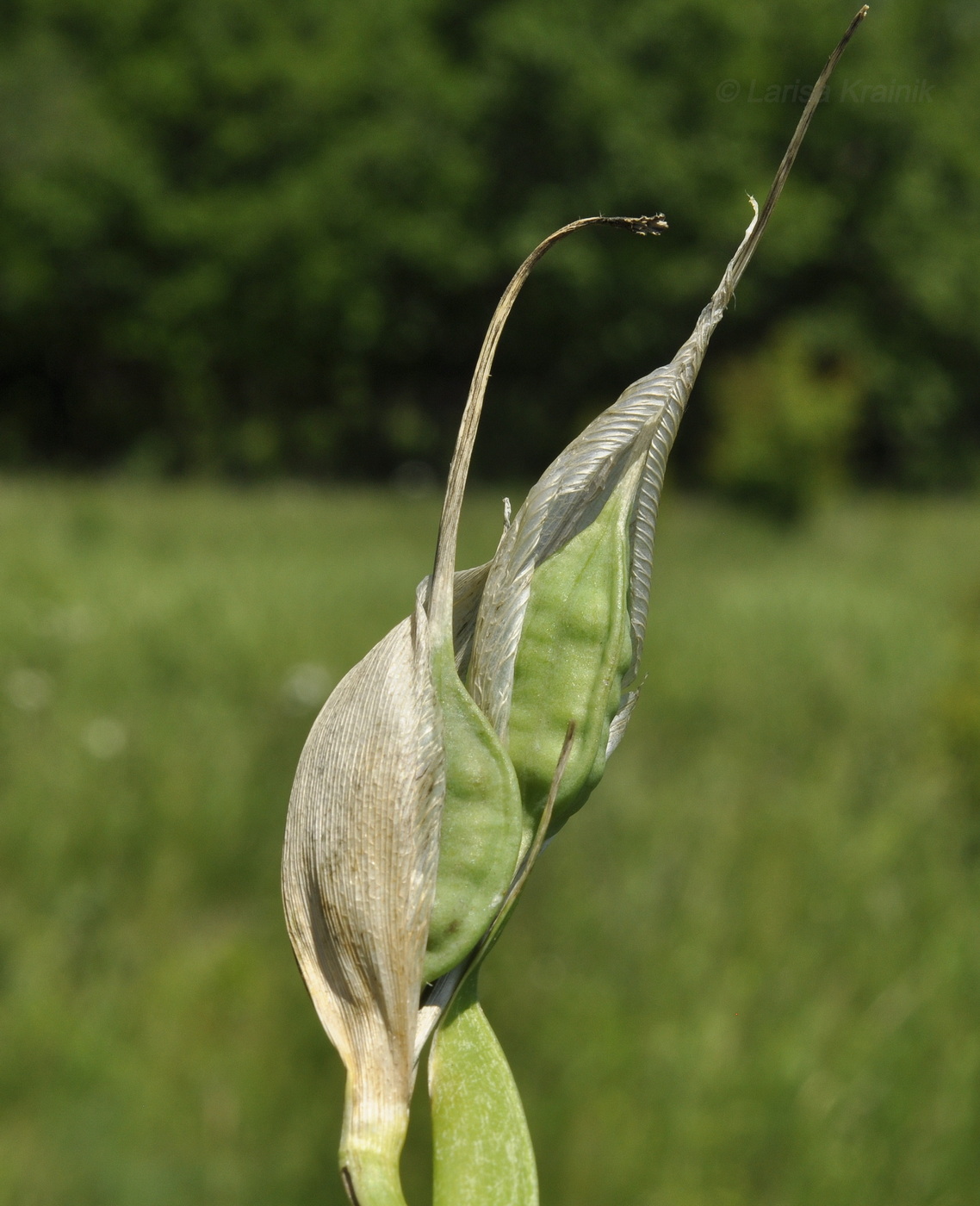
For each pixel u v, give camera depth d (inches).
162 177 780.0
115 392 869.8
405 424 864.9
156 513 555.8
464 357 875.4
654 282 796.0
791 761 225.5
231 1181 116.1
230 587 352.5
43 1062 127.7
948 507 821.9
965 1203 114.1
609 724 28.9
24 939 150.0
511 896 27.8
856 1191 113.7
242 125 776.3
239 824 184.7
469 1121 26.4
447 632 27.9
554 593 28.7
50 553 393.1
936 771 211.5
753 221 29.5
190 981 147.1
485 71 784.3
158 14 792.3
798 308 889.5
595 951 147.9
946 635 322.7
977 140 854.5
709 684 274.1
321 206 780.6
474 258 788.6
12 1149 116.0
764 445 655.1
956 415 932.6
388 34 816.3
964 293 867.4
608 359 851.4
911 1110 122.5
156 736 213.9
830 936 153.6
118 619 296.4
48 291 784.3
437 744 27.4
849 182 832.9
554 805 28.4
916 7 823.7
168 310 788.6
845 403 676.7
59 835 172.7
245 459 826.8
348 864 27.7
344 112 793.6
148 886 168.1
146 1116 123.6
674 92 781.3
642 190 771.4
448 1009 27.3
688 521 642.8
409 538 510.0
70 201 753.0
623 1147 116.8
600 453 29.2
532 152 795.4
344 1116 26.6
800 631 334.6
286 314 811.4
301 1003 145.2
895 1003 139.3
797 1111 120.5
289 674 257.9
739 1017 134.9
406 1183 115.0
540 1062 127.6
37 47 755.4
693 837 182.4
